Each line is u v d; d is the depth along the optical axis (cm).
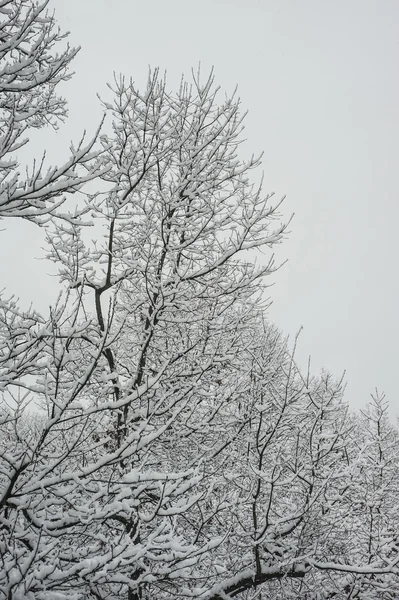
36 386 459
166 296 674
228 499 646
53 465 413
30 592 357
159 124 736
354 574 717
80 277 690
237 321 742
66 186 381
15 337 501
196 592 474
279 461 706
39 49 406
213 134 752
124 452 443
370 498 824
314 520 698
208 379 725
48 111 486
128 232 759
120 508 429
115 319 804
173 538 427
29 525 410
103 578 407
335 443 753
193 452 711
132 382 628
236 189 745
